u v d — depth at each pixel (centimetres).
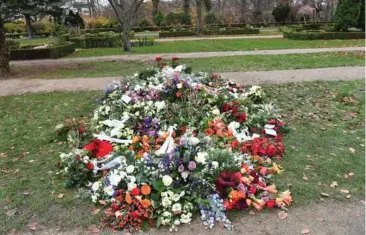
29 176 380
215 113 464
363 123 518
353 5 2039
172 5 4834
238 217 298
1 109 659
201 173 311
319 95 670
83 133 460
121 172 322
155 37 2659
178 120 448
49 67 1187
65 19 3578
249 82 788
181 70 567
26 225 296
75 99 694
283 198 312
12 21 3906
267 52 1373
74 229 288
